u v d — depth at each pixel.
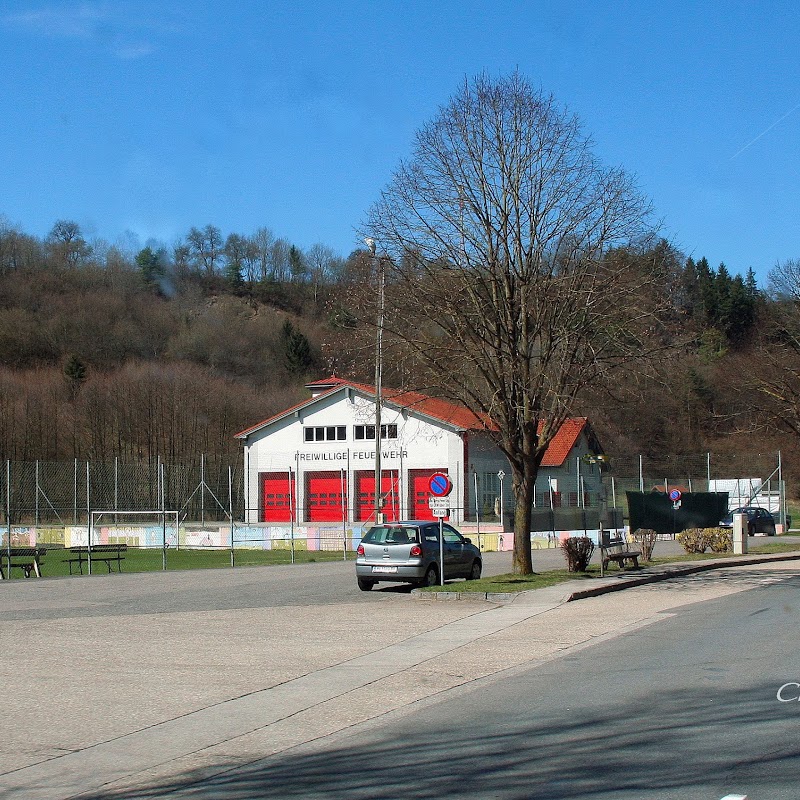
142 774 7.47
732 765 7.04
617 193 21.41
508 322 21.52
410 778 7.05
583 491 44.19
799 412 49.25
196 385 70.00
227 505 52.69
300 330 99.25
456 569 23.44
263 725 9.06
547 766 7.20
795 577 24.25
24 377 71.12
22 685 10.95
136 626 16.02
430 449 49.50
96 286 100.75
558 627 15.54
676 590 21.30
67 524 45.12
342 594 21.38
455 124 21.69
